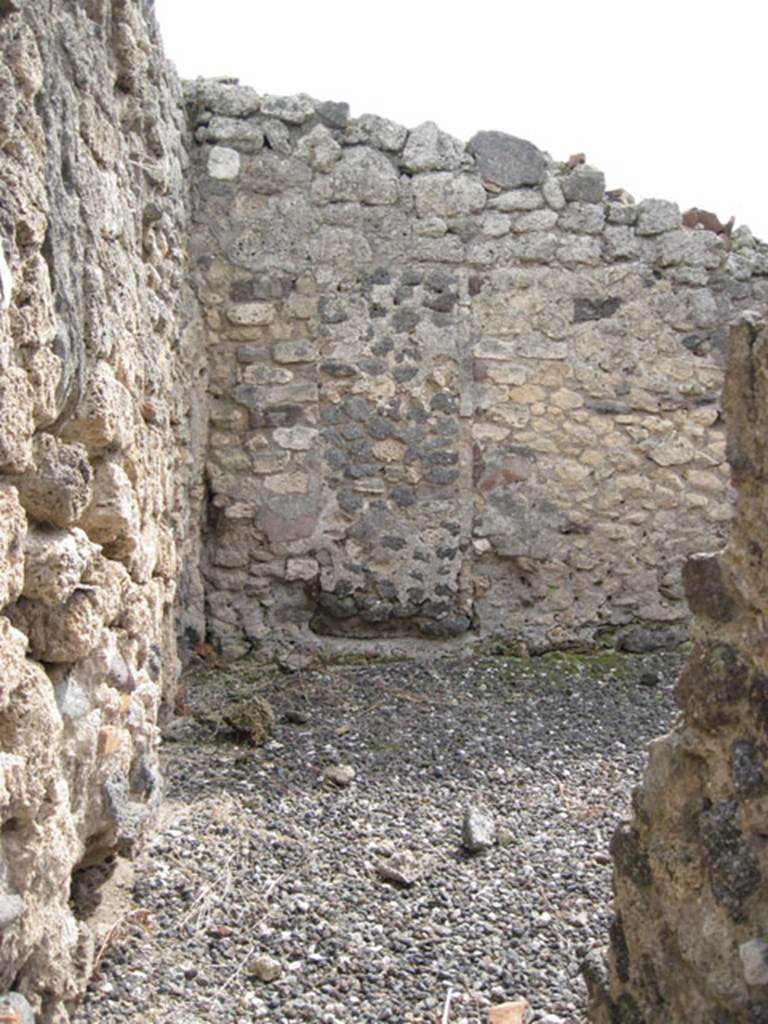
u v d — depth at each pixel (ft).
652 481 20.61
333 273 19.69
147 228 12.73
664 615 20.65
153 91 13.28
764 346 6.24
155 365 12.57
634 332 20.43
